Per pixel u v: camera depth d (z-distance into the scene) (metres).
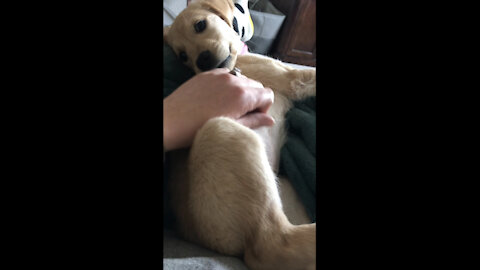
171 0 1.64
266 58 1.08
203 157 0.49
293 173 0.74
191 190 0.50
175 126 0.51
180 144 0.52
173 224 0.56
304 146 0.80
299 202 0.69
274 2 2.99
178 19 0.90
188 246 0.49
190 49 0.84
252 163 0.48
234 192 0.47
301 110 0.93
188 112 0.52
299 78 0.97
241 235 0.48
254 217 0.47
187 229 0.52
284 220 0.50
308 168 0.71
